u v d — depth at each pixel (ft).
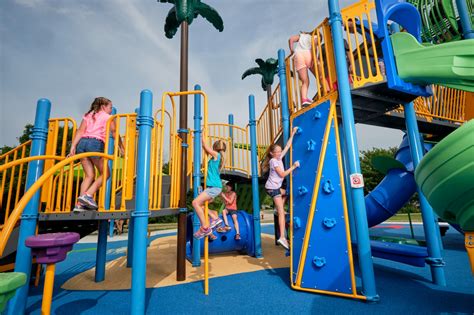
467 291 11.97
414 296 11.36
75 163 15.33
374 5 13.96
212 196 12.69
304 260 12.94
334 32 13.15
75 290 13.79
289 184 16.15
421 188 8.58
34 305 11.70
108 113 13.03
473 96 22.35
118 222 46.09
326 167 13.29
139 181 10.19
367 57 13.46
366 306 10.41
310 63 16.48
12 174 12.61
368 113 16.21
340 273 11.78
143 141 10.46
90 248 30.58
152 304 11.20
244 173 29.48
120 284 14.87
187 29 18.43
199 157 20.26
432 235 13.52
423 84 13.37
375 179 80.28
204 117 13.26
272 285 13.64
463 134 6.69
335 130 13.46
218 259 21.22
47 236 8.32
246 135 30.27
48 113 11.71
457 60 11.64
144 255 9.83
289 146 15.69
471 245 7.91
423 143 22.98
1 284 5.23
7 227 7.18
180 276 14.96
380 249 16.08
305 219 13.55
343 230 12.13
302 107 15.74
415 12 14.47
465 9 19.30
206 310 10.46
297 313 9.95
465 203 7.50
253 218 22.49
